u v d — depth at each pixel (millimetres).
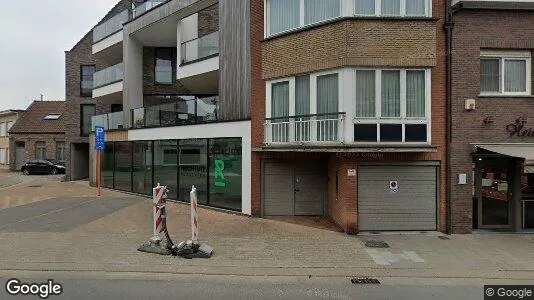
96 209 12656
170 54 19234
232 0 12430
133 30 17344
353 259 7582
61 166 31359
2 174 30844
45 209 12633
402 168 9969
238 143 12008
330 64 9703
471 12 9859
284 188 11609
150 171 15836
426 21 9586
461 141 9859
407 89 9750
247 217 11469
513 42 9852
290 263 7297
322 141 9891
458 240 9141
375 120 9539
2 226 10016
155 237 7961
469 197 9852
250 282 6352
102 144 16828
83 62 24359
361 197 9930
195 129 13484
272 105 11180
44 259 7316
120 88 18906
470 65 9859
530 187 10219
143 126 16109
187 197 14008
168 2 15336
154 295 5707
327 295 5809
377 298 5707
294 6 10742
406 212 9961
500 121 9867
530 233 9820
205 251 7574
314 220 11109
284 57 10703
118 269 6855
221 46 12852
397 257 7734
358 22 9500
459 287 6234
